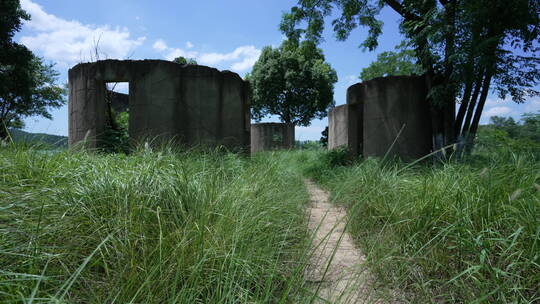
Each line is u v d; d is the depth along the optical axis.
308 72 28.73
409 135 8.95
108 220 2.23
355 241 3.33
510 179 3.21
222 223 2.40
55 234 2.06
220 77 8.56
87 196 2.46
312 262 2.55
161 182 2.82
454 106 8.25
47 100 19.72
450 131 8.06
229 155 6.12
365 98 9.88
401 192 3.87
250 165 5.21
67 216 2.25
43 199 2.30
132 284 1.66
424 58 7.88
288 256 2.61
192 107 8.09
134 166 3.50
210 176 3.39
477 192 2.99
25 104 16.77
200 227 2.14
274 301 1.92
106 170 3.05
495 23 6.74
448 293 2.13
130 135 7.80
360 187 4.47
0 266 1.73
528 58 6.71
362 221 3.54
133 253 1.91
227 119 8.69
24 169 3.06
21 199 2.28
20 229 1.99
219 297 1.73
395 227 3.04
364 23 9.90
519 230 2.08
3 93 15.21
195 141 8.02
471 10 6.59
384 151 9.20
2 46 15.27
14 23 15.47
